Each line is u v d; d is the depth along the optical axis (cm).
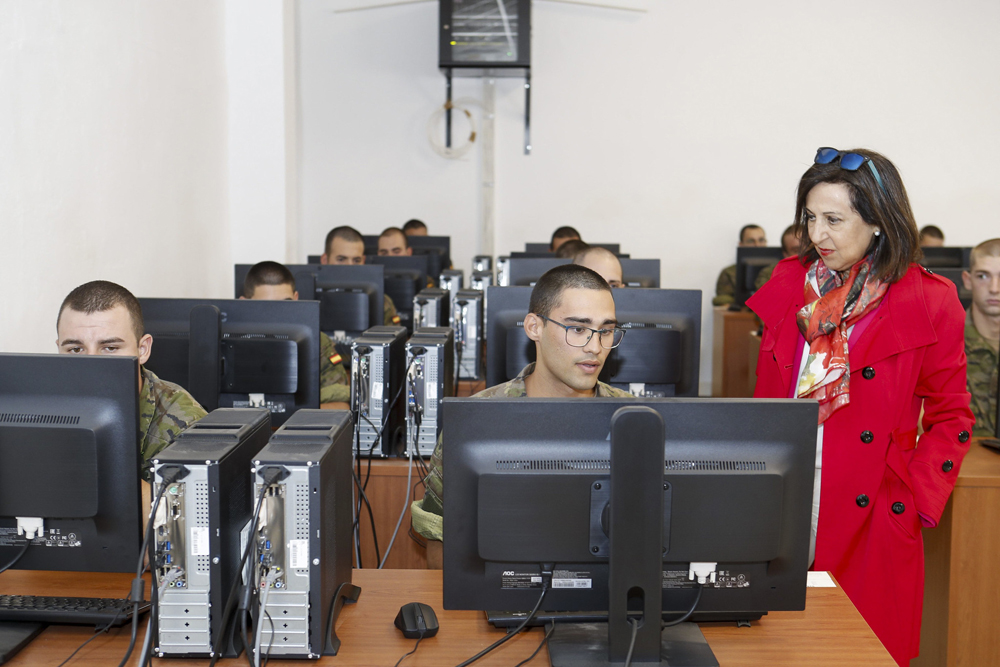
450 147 695
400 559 245
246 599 118
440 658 125
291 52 509
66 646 127
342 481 135
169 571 120
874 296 169
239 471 126
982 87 674
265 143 493
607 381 228
